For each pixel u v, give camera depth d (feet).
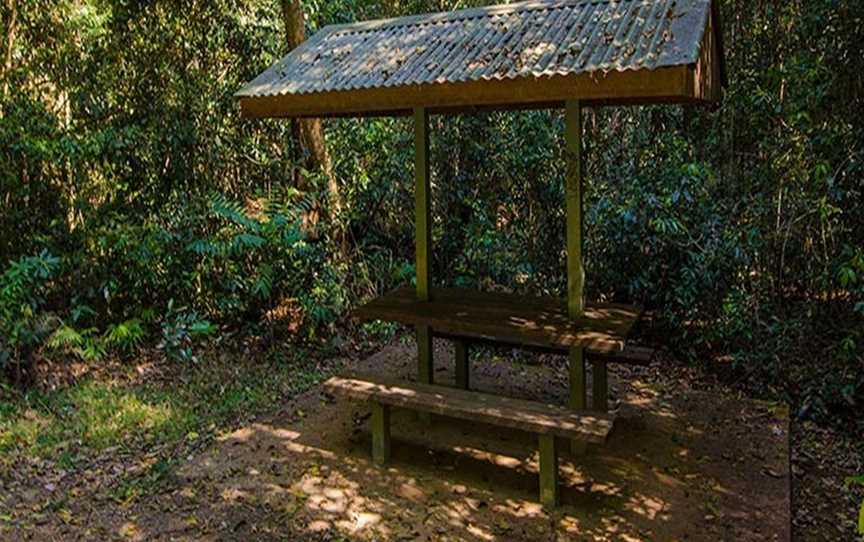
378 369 14.87
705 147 15.67
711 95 9.86
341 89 9.98
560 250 16.98
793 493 10.27
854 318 12.94
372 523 9.01
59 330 13.83
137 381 13.94
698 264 14.56
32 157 15.37
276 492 9.74
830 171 12.75
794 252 13.88
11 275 13.92
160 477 10.14
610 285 16.03
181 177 16.92
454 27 11.14
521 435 11.64
